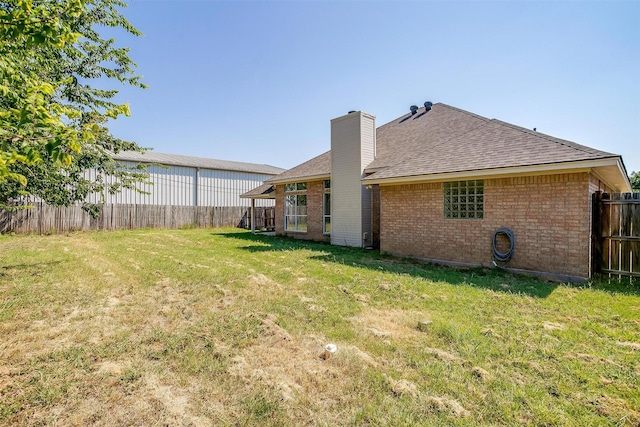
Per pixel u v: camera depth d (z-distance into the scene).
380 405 2.61
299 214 16.08
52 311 4.74
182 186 23.22
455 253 8.84
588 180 6.80
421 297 5.58
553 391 2.82
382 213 10.52
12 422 2.37
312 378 3.00
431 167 9.14
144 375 3.02
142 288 6.05
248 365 3.24
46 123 2.13
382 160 12.64
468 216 8.62
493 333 4.00
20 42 2.70
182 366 3.21
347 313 4.77
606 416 2.49
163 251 10.70
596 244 7.34
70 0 2.56
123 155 20.83
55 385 2.84
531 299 5.50
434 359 3.37
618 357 3.43
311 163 16.64
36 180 5.84
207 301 5.30
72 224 17.36
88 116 5.44
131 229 19.28
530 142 8.20
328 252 10.95
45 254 9.60
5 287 5.91
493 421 2.43
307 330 4.12
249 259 9.30
